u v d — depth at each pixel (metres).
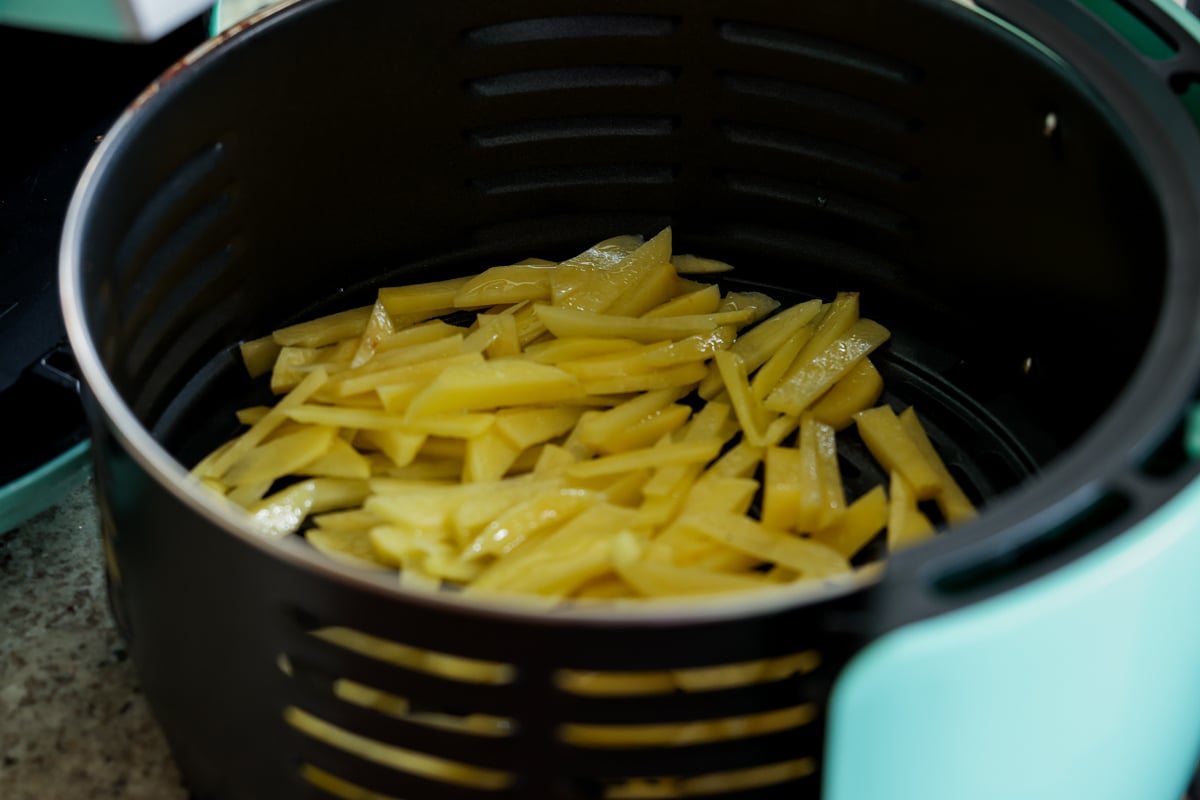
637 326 0.56
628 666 0.43
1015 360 0.57
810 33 0.55
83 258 0.48
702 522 0.51
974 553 0.43
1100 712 0.45
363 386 0.54
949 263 0.57
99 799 0.51
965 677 0.43
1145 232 0.49
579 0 0.56
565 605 0.44
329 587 0.43
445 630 0.43
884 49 0.55
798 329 0.57
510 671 0.45
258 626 0.45
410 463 0.54
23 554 0.55
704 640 0.43
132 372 0.53
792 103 0.57
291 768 0.47
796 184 0.58
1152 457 0.45
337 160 0.57
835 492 0.53
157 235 0.53
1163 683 0.46
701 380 0.56
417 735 0.45
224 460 0.54
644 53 0.57
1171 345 0.45
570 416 0.55
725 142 0.58
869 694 0.43
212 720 0.47
